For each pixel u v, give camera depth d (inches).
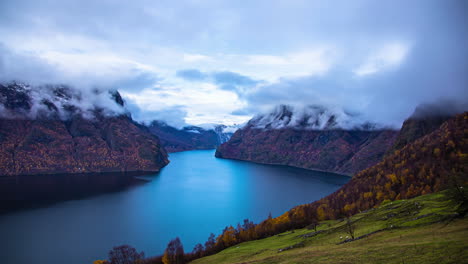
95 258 6811.0
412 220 3102.9
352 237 3265.3
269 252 4025.6
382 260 2111.2
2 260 6673.2
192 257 5260.8
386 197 6879.9
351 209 6717.5
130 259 5280.5
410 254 2078.0
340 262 2310.5
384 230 3154.5
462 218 2677.2
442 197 3548.2
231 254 4603.8
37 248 7372.1
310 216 6318.9
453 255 1855.3
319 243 3673.7
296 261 2746.1
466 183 3080.7
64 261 6648.6
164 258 5093.5
